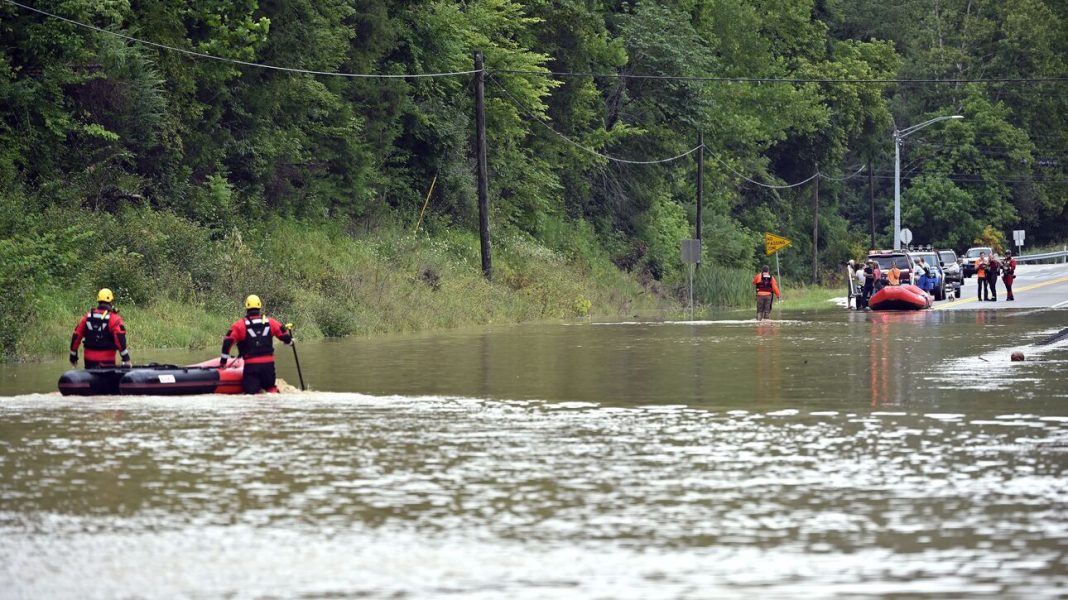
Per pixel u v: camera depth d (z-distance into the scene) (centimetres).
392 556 1961
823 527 2127
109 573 1878
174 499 2388
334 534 2106
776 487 2475
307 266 8738
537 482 2545
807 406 3800
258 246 8638
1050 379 4562
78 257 6931
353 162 10356
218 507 2316
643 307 12875
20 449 2970
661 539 2052
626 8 15662
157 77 8225
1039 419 3453
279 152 9394
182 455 2886
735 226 17812
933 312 10106
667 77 14300
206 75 8656
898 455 2850
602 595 1741
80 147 7975
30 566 1919
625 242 14700
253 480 2578
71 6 7400
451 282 9744
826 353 5916
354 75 9831
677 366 5266
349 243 9700
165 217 7931
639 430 3288
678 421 3469
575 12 13675
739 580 1809
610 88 15088
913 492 2416
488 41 12119
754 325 8688
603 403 3909
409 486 2508
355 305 8319
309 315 7669
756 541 2033
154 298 7100
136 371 4066
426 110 11544
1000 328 7719
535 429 3316
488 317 9512
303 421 3475
